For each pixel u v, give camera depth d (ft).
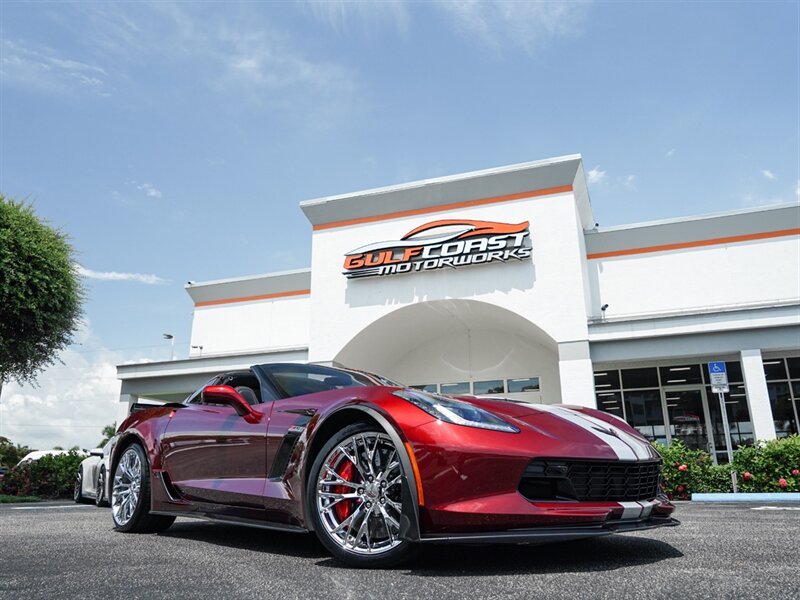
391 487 6.76
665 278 45.55
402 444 6.51
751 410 34.32
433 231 45.06
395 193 46.03
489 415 7.07
